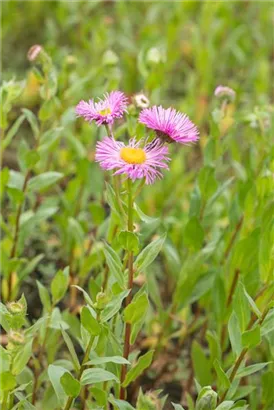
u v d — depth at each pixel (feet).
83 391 2.18
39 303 2.74
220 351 2.18
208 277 2.31
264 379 2.10
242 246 2.18
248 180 2.35
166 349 2.56
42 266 2.88
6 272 2.37
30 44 4.28
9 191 2.32
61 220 2.69
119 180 1.91
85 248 2.77
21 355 1.72
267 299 1.98
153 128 1.67
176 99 4.02
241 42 4.03
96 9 4.50
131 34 4.15
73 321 2.28
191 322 2.60
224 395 1.93
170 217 2.80
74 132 3.17
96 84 3.33
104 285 2.22
